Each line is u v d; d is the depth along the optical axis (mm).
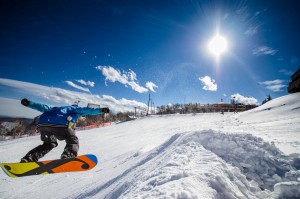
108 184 4781
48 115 3934
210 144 4465
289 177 3564
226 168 3354
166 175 3031
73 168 3906
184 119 32531
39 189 7375
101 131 30016
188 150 4168
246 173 3834
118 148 13773
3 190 8047
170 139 5484
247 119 19828
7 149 20062
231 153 4195
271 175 3758
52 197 5973
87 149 15383
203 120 28000
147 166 4215
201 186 2672
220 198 2660
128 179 3998
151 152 5410
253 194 3184
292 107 19406
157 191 2557
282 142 5582
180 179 2803
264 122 16219
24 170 3658
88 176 7102
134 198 2580
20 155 16734
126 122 40125
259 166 3904
